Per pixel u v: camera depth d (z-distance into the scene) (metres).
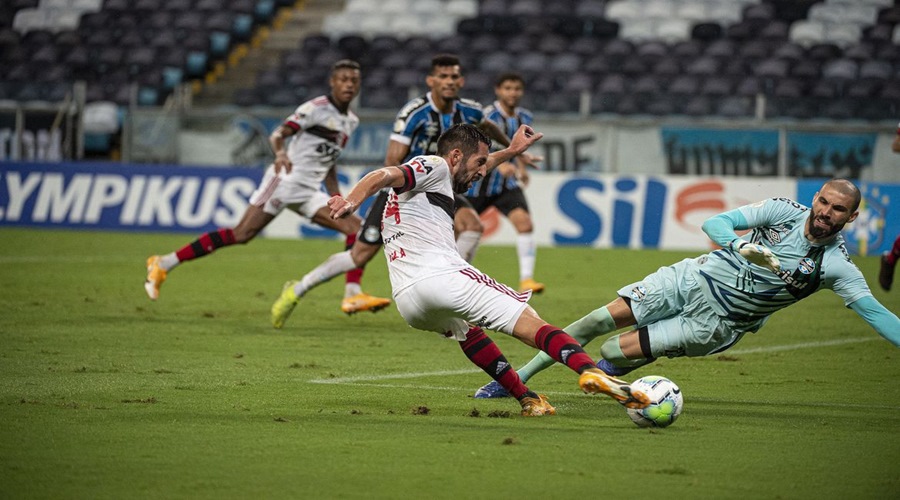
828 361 29.53
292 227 69.56
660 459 17.47
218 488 15.32
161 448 17.70
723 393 24.48
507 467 16.72
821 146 67.06
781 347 32.06
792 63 82.56
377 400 22.55
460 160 20.31
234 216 67.12
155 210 68.06
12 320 33.97
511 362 28.64
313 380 24.97
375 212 33.69
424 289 19.73
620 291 21.86
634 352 21.73
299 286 33.50
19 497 14.78
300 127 35.56
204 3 92.25
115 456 17.12
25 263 51.12
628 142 67.81
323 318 37.00
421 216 19.88
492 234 67.31
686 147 67.50
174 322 34.69
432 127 32.81
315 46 88.25
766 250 18.95
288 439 18.52
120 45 88.38
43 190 69.69
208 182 67.62
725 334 21.45
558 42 85.81
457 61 32.47
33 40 89.25
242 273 50.22
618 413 21.52
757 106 70.81
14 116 71.44
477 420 20.47
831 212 19.78
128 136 70.62
